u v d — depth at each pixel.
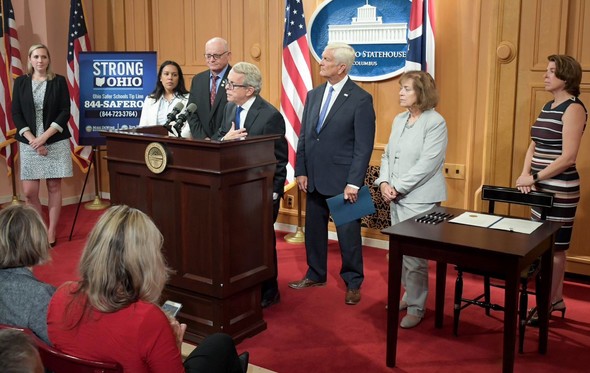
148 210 3.55
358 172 4.01
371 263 5.05
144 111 5.16
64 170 5.53
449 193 5.11
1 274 2.03
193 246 3.43
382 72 5.31
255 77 3.77
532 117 4.63
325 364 3.29
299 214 5.70
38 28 6.86
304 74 5.50
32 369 1.16
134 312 1.77
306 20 5.66
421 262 3.66
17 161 7.16
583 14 4.36
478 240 2.90
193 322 3.52
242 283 3.48
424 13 4.86
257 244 3.57
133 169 3.58
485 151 4.83
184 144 3.30
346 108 4.07
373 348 3.47
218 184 3.23
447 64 4.97
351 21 5.39
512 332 2.79
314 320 3.88
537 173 3.76
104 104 6.11
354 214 4.06
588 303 4.14
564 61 3.65
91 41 7.14
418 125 3.70
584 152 4.46
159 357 1.78
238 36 6.11
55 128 5.41
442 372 3.19
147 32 6.73
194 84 4.45
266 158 3.52
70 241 5.70
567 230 3.75
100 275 1.76
